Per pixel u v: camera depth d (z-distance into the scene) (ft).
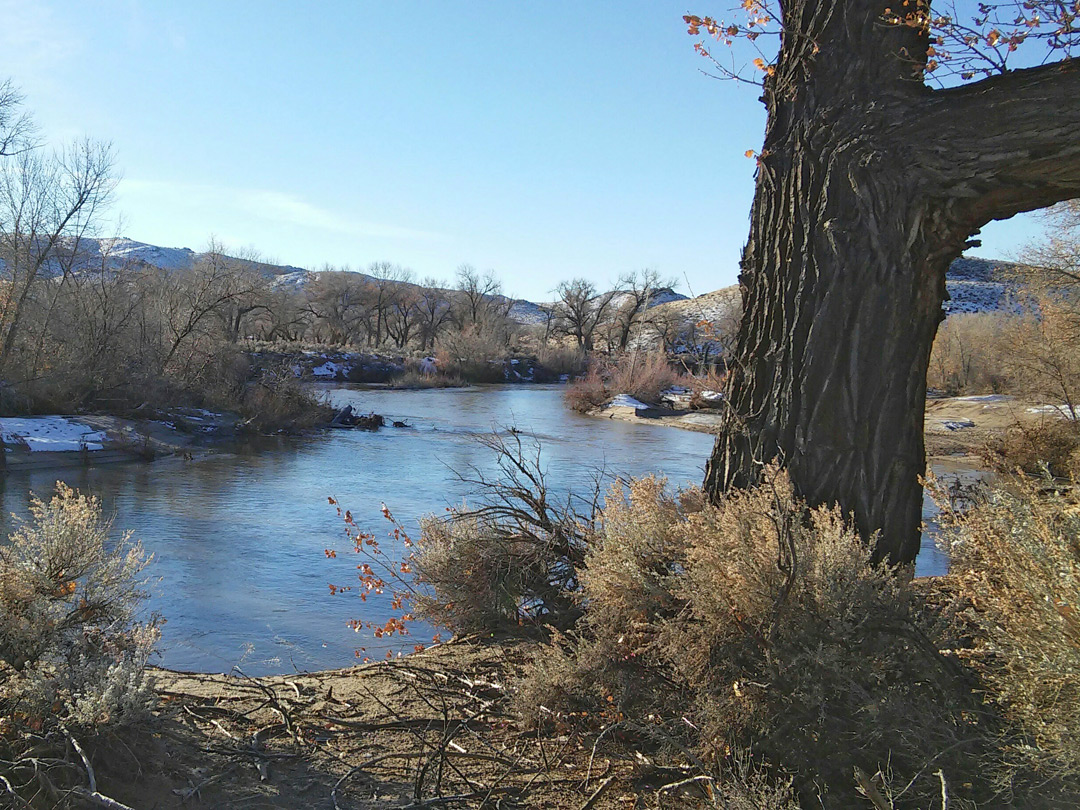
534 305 598.75
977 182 13.09
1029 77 12.78
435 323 326.03
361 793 10.76
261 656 23.94
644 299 269.44
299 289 390.83
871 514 14.49
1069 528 9.67
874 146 14.11
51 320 85.30
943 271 14.57
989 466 12.36
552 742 12.37
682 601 12.80
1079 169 12.25
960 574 11.48
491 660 16.81
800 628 10.88
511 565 19.60
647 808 10.21
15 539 13.23
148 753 11.19
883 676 10.35
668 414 134.62
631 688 12.41
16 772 9.77
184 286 121.60
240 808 10.14
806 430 14.97
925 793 9.17
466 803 10.48
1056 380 68.69
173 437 82.48
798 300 15.38
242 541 40.73
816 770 9.98
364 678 16.08
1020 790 8.95
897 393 14.49
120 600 13.61
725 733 10.81
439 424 113.29
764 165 16.55
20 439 67.00
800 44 15.71
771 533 11.71
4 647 11.65
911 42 14.66
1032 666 8.96
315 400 108.78
